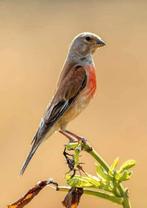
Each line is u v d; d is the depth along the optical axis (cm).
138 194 1388
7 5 3098
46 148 1619
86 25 2867
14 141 1722
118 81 2197
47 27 2831
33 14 2997
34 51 2527
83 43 789
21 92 2108
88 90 776
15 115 1916
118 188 472
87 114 1881
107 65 2355
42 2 3169
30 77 2239
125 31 2744
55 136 1645
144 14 2964
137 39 2630
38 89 2128
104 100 2019
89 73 781
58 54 2494
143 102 2008
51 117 740
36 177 1524
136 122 1833
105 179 473
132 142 1681
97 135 1745
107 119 1853
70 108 761
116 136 1731
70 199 479
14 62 2391
